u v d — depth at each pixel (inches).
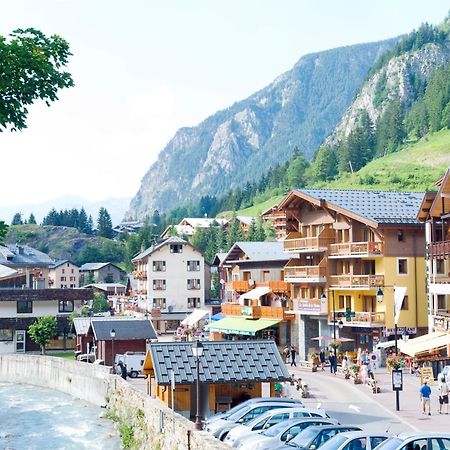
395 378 1900.8
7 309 4023.1
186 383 1718.8
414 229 3102.9
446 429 1626.5
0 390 3100.4
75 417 2364.7
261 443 1246.9
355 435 1121.4
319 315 3326.8
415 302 3068.4
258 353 1836.9
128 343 3105.3
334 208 3240.7
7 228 934.4
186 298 5472.4
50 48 915.4
